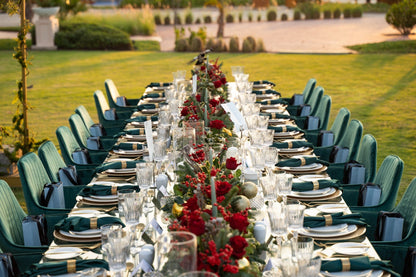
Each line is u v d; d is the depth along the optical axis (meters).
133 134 4.91
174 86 6.33
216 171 2.62
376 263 2.43
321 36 21.84
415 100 10.61
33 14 23.77
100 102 6.52
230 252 1.93
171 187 3.33
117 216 3.11
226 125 4.21
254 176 3.12
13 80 13.53
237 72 7.07
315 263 1.97
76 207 3.25
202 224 2.00
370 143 4.31
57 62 16.59
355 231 2.79
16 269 2.81
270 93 6.85
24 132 6.20
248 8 33.56
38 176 3.90
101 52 19.02
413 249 2.82
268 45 19.80
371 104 10.34
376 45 18.69
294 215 2.46
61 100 11.13
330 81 12.80
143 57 17.47
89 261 2.48
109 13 25.75
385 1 32.47
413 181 3.36
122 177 3.81
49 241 3.43
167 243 1.78
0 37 21.53
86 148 4.84
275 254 2.48
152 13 27.27
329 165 3.94
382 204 3.54
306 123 5.83
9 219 3.31
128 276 2.34
